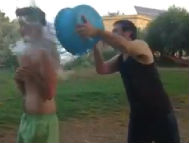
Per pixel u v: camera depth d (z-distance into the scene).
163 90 2.94
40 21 2.59
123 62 2.94
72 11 2.61
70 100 7.93
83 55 2.94
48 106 2.61
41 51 2.56
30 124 2.61
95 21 2.65
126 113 7.17
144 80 2.87
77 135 5.44
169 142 2.96
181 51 32.72
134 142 3.04
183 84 12.36
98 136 5.44
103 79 13.41
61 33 2.58
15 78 2.66
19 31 2.65
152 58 2.86
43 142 2.60
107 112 7.18
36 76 2.57
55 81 2.59
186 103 8.65
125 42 2.67
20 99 7.52
